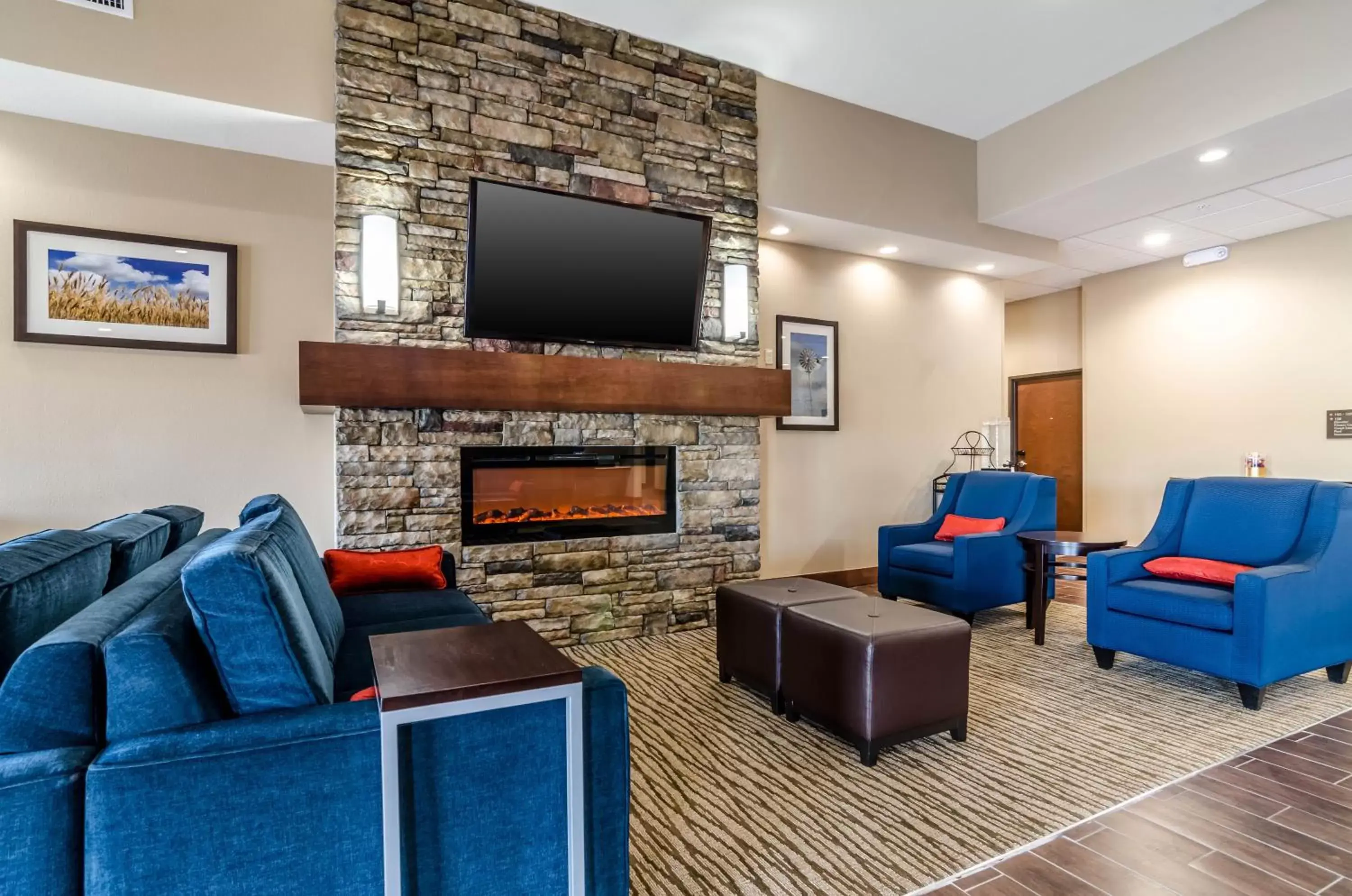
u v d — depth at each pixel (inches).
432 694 42.8
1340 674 122.3
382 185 128.1
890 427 219.9
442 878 46.0
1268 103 139.4
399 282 128.6
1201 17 144.2
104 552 61.9
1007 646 146.8
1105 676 127.0
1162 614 120.4
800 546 203.0
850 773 89.3
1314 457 196.1
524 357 134.5
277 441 140.2
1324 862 69.2
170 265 131.5
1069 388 271.1
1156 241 215.3
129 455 128.7
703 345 161.9
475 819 46.8
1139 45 154.6
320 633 63.5
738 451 167.3
